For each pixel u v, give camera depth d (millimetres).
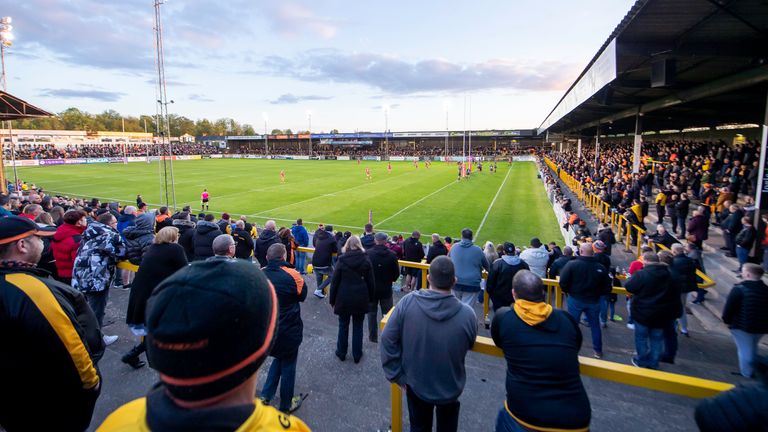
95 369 2699
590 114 26125
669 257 6559
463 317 2842
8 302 2232
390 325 2967
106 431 1081
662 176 19969
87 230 4910
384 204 25141
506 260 6043
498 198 27469
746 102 17250
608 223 15672
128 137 110500
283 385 3922
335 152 97188
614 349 6023
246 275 1026
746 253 9211
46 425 2381
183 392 900
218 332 868
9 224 2398
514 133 79812
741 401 1749
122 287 7465
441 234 17562
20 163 55531
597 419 3932
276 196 28672
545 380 2479
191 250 8406
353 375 4664
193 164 64562
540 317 2615
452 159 73875
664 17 8195
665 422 3887
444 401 2818
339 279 4789
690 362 5578
